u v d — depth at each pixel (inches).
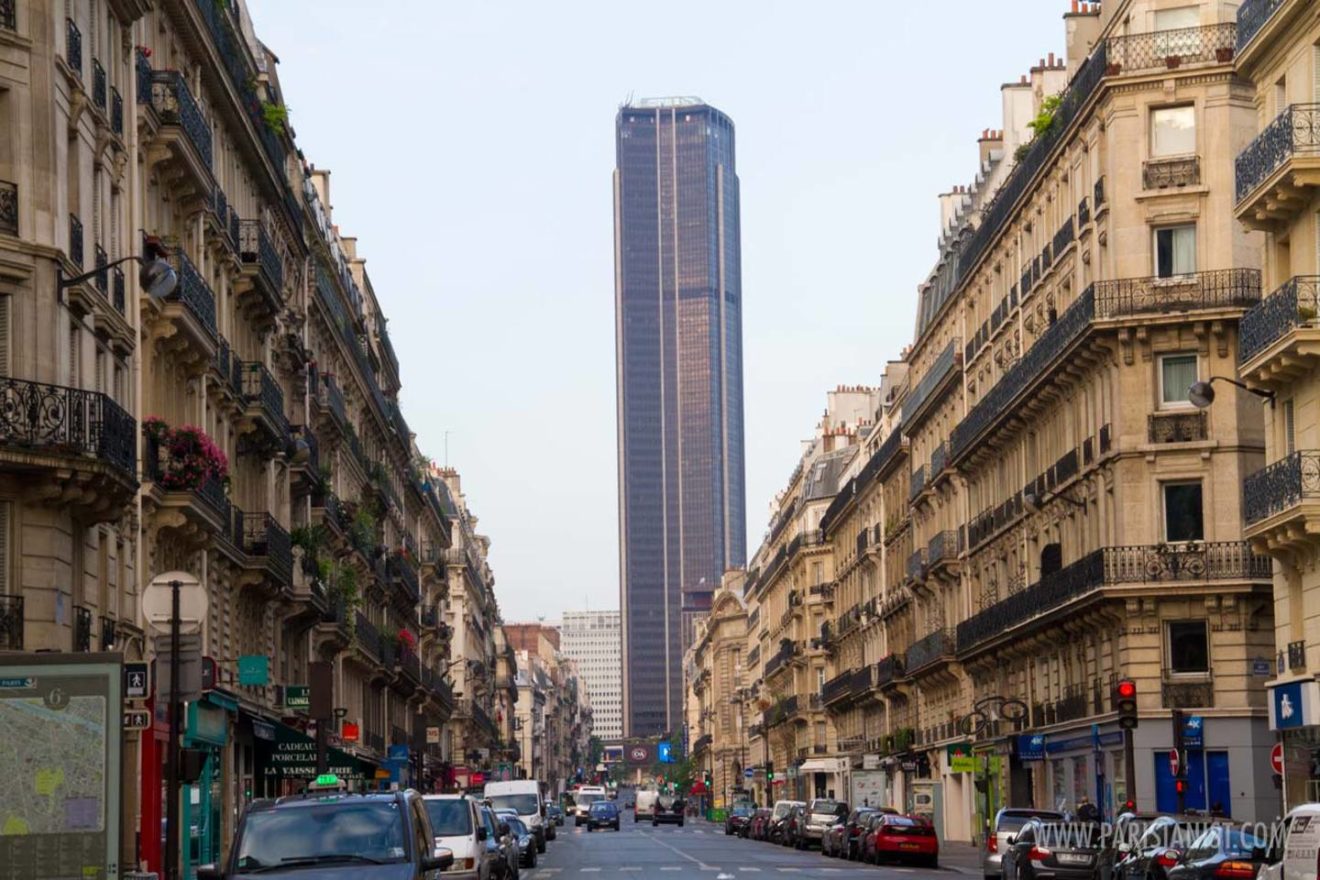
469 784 5802.2
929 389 3796.8
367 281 4271.7
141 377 1823.3
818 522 5999.0
